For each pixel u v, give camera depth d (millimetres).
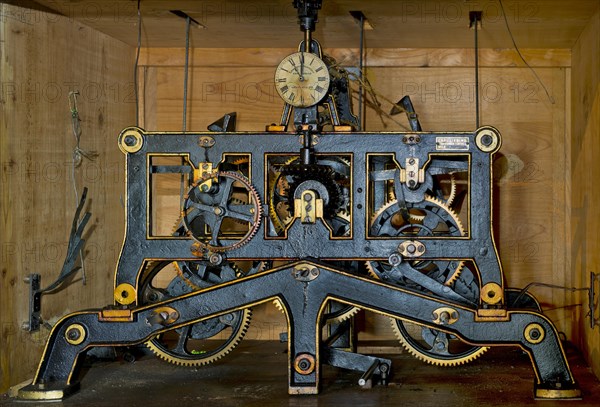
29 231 2107
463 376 2139
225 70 2650
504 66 2574
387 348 2398
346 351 2119
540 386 1927
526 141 2592
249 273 2152
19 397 1929
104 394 1978
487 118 2598
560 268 2580
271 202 2098
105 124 2492
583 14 2197
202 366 2258
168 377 2139
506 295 2371
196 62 2643
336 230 2098
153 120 2658
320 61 1975
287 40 2525
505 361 2299
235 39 2518
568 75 2576
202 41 2551
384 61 2594
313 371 1950
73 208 2320
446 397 1937
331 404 1874
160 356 2227
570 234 2566
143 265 1995
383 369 2047
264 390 2006
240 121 2648
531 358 1936
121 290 1996
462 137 1973
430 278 2008
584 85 2355
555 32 2377
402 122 2604
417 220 2357
